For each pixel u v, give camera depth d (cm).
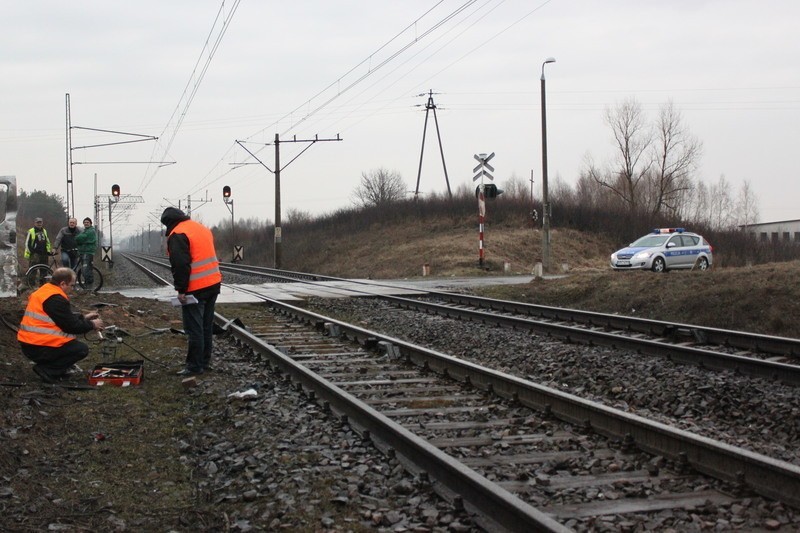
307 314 1667
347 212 6406
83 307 1636
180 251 962
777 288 1692
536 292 2328
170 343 1284
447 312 1838
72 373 959
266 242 7131
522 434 709
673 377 988
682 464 589
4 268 1496
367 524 485
